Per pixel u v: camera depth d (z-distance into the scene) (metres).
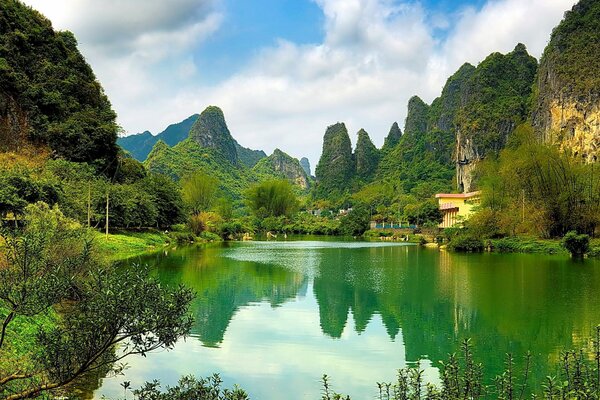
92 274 6.45
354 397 11.16
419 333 16.61
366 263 38.44
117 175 60.19
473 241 50.94
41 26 59.41
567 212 50.72
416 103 195.38
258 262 38.31
